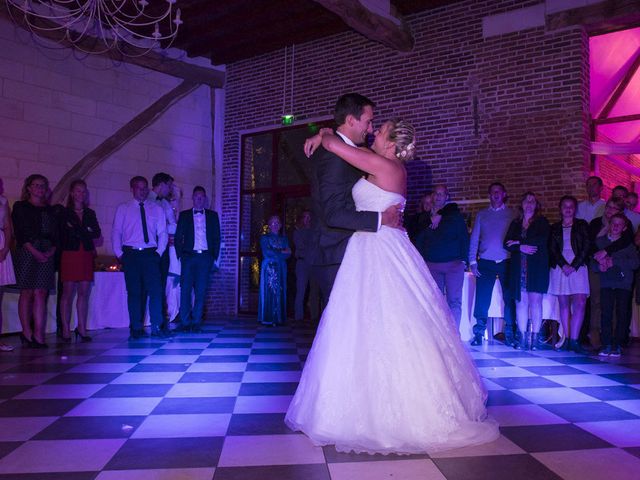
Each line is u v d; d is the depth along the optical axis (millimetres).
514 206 6094
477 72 6418
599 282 5008
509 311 5402
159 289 5746
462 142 6480
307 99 7820
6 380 3451
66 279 5234
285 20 7262
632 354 4805
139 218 5586
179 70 8055
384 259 2275
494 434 2236
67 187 6816
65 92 6832
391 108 7043
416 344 2148
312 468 1909
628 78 7688
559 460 2002
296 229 7664
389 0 6574
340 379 2164
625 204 5684
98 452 2074
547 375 3746
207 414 2648
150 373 3713
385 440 2057
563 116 5852
